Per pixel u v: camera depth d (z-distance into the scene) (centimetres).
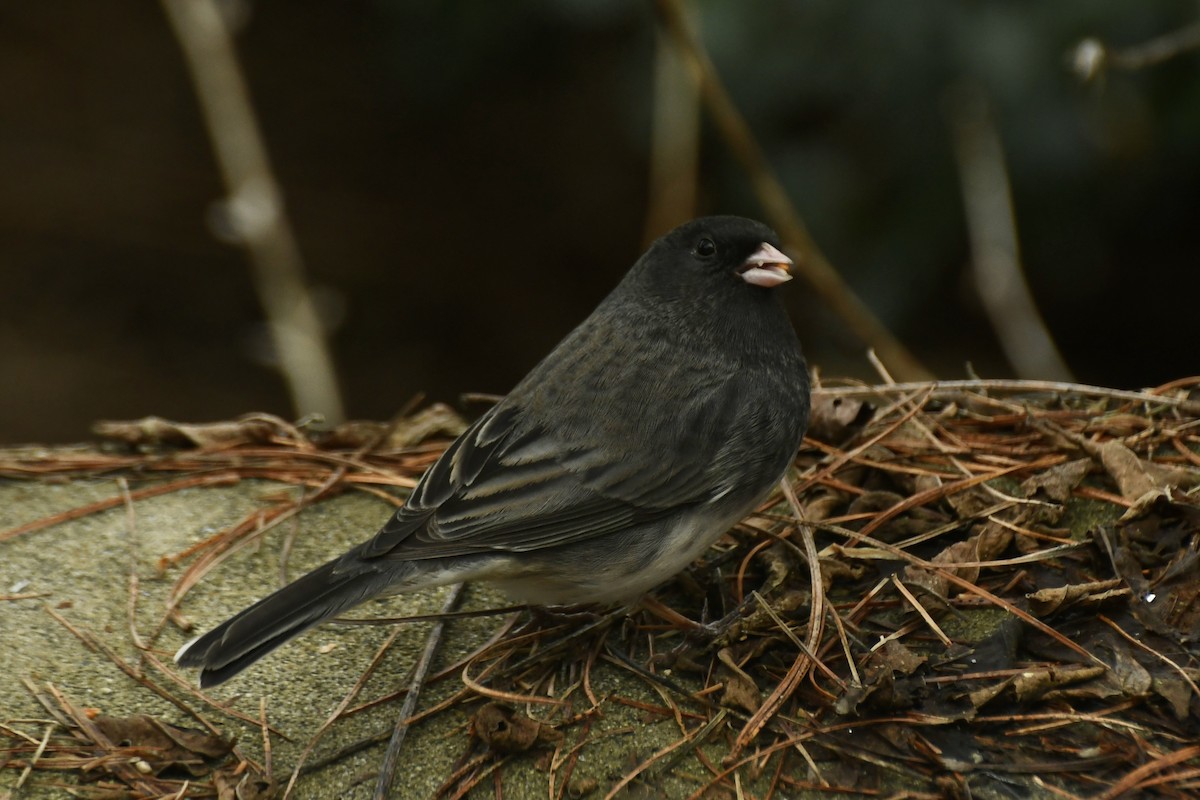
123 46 2184
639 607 727
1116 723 600
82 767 629
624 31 1633
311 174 2014
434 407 923
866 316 1148
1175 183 1335
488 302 1900
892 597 692
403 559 646
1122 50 1155
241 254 1970
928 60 1186
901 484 785
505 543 659
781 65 1222
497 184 2014
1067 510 737
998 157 1168
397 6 1588
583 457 679
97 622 737
